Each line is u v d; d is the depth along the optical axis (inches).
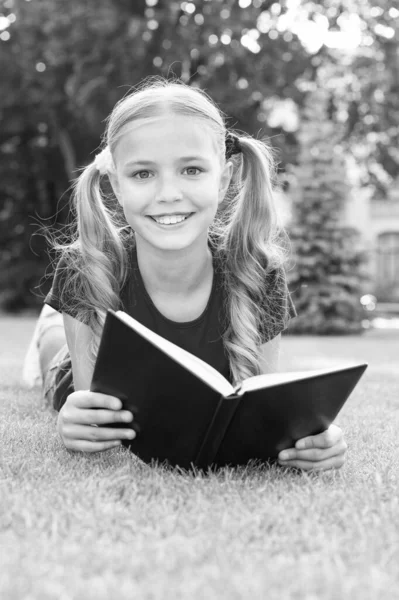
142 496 66.2
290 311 103.0
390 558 51.8
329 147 600.4
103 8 488.7
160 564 48.6
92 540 53.4
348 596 44.1
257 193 99.9
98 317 95.0
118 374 74.2
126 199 86.4
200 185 85.5
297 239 584.4
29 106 660.1
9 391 154.1
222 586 44.9
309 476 78.7
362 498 67.6
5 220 770.8
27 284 753.6
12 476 72.2
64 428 80.5
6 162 745.6
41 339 131.4
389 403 155.3
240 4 485.7
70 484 69.1
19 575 46.4
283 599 43.6
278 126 610.2
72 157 691.4
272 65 493.4
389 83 530.9
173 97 85.8
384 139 584.1
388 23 498.6
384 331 605.6
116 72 483.5
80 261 96.3
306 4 509.0
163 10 474.0
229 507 63.1
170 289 95.0
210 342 97.0
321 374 73.5
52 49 511.8
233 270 97.4
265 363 101.3
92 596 43.2
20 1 565.0
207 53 465.4
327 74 577.6
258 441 78.2
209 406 72.6
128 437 77.8
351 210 1064.8
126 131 85.0
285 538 55.4
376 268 1089.4
